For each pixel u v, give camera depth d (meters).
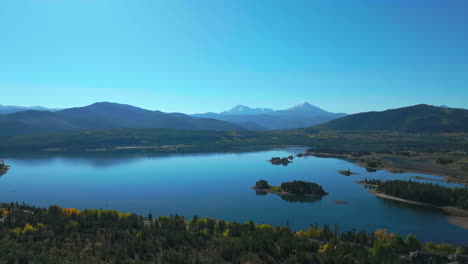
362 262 106.56
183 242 124.88
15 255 98.94
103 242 119.44
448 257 111.88
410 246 128.38
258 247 119.69
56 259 97.62
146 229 136.38
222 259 110.75
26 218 141.75
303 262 109.75
